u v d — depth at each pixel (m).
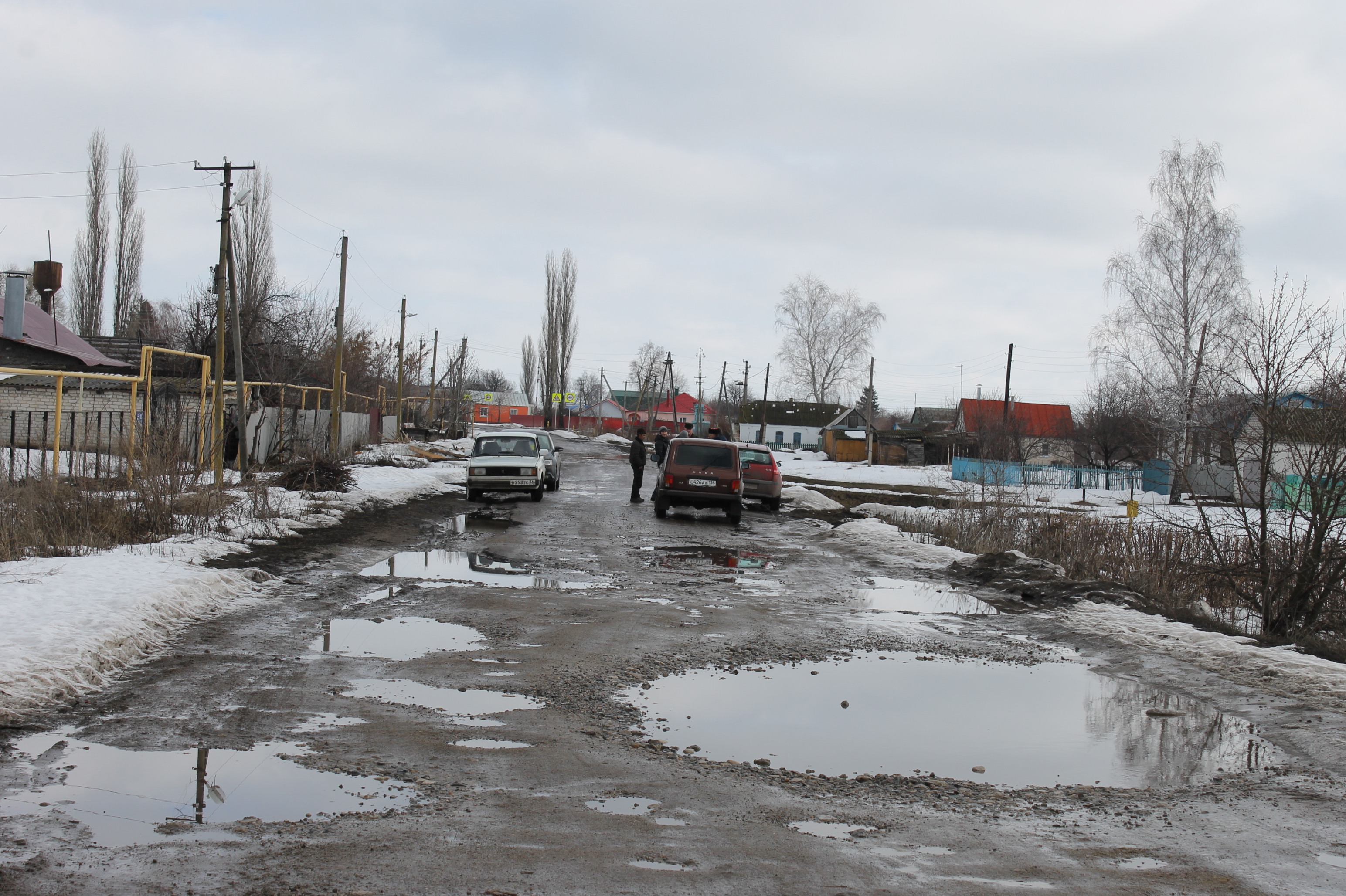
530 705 6.25
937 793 4.89
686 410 131.88
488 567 12.49
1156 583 13.51
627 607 9.93
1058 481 45.91
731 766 5.20
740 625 9.26
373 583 10.92
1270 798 4.92
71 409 24.80
